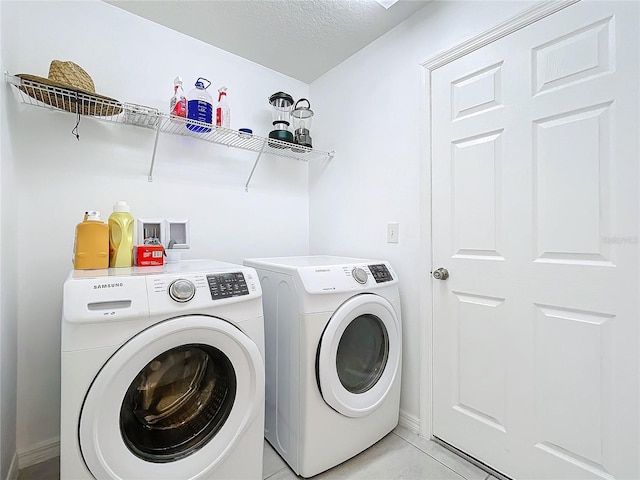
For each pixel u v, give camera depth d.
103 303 0.93
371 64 1.99
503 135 1.38
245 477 1.18
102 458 0.90
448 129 1.58
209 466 1.08
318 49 2.05
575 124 1.18
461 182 1.52
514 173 1.34
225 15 1.74
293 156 2.36
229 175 2.09
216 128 1.74
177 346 1.04
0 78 1.11
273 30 1.87
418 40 1.72
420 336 1.68
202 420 1.15
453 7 1.56
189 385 1.15
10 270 1.25
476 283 1.46
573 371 1.18
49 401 1.47
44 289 1.46
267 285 1.60
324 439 1.38
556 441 1.22
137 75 1.73
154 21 1.78
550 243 1.24
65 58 1.53
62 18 1.52
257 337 1.20
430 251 1.66
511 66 1.35
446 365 1.58
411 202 1.75
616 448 1.08
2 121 1.13
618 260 1.09
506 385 1.36
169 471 1.01
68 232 1.53
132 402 1.01
